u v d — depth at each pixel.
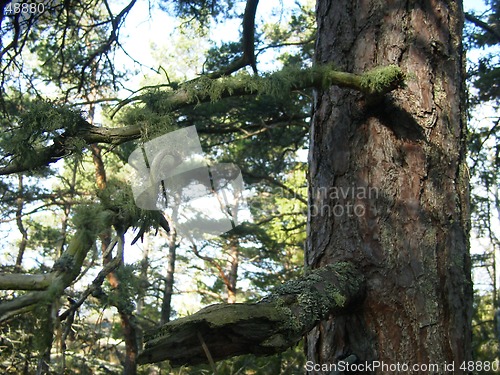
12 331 7.17
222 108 7.69
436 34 2.98
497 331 10.91
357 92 2.92
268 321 2.05
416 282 2.64
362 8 3.03
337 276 2.55
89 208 1.88
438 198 2.76
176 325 1.86
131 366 9.71
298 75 2.68
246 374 9.47
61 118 2.41
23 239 12.05
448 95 2.93
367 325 2.64
